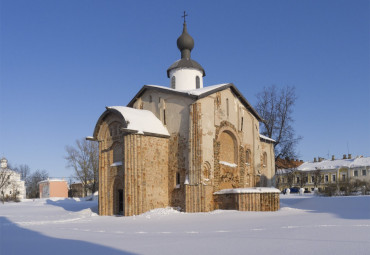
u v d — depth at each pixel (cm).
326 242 1140
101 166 3134
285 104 4762
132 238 1396
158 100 3158
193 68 3681
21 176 11269
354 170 7944
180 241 1252
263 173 3953
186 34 3784
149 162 2861
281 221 1886
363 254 948
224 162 3075
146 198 2795
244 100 3369
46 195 8838
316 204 2850
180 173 2914
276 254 979
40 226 2114
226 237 1323
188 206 2767
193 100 2908
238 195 2692
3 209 3950
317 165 8706
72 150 6450
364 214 2169
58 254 1095
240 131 3319
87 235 1567
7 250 1209
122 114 2862
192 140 2841
